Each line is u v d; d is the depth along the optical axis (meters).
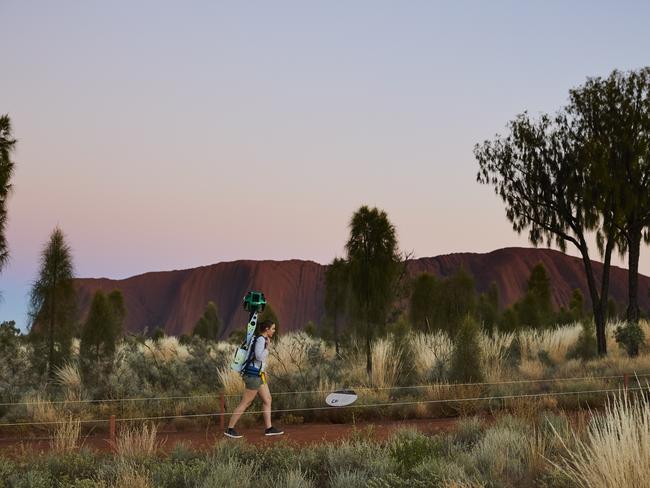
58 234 15.32
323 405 12.25
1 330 14.77
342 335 17.09
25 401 11.98
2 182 15.35
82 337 14.91
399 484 6.35
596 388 13.90
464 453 7.58
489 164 26.19
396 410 12.23
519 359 20.59
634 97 23.58
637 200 23.33
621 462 5.40
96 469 7.41
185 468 6.96
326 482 7.02
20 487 6.53
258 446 8.82
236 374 13.91
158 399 12.21
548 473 6.53
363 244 15.89
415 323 22.98
